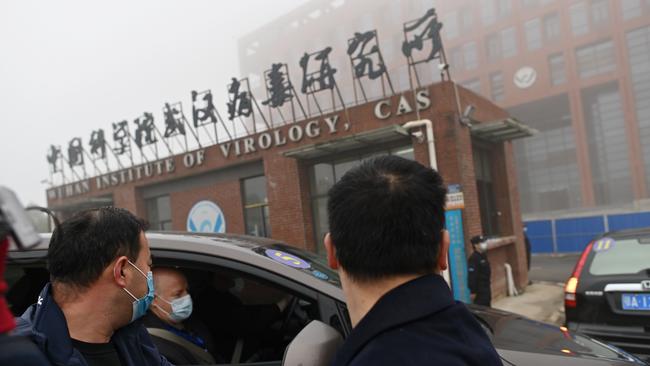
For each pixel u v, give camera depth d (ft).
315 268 6.52
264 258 6.16
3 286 1.75
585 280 12.96
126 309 4.18
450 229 24.63
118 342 4.24
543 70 129.70
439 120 25.55
